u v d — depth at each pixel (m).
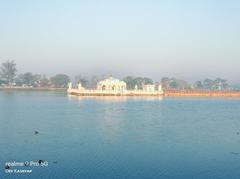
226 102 193.12
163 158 49.41
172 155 51.25
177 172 42.69
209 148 56.53
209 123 90.19
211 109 137.12
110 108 133.25
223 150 55.09
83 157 48.84
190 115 110.88
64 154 50.47
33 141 59.44
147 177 40.38
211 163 47.03
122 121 91.00
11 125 78.62
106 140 61.97
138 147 56.34
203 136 68.38
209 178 40.59
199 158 49.59
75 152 51.81
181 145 58.62
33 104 147.50
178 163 46.72
